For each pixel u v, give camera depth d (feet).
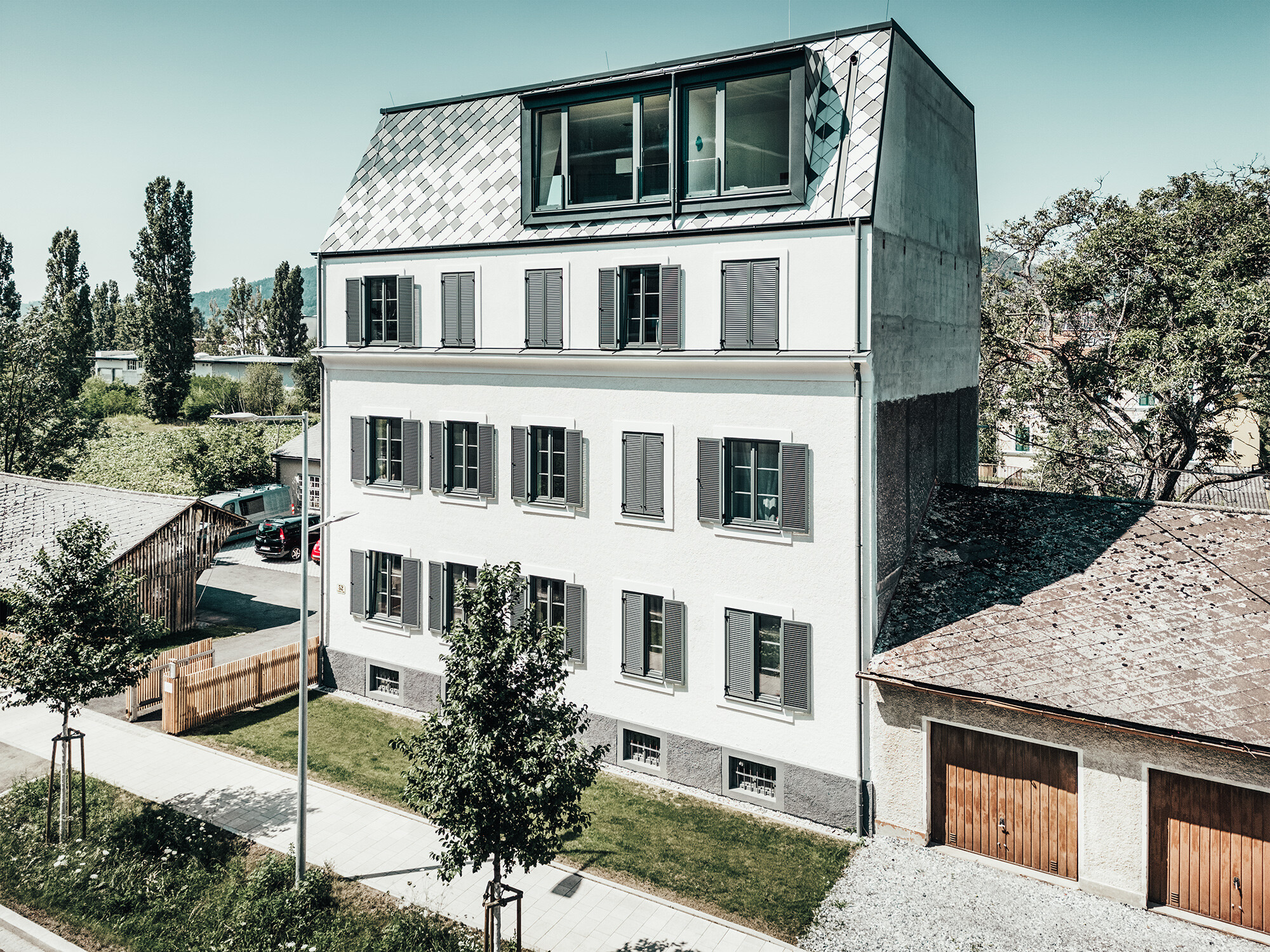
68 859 53.42
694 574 61.93
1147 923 47.52
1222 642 50.34
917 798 55.31
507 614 43.34
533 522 68.69
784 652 58.65
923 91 65.31
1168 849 48.47
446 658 42.60
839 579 56.80
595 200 65.26
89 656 54.95
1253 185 104.58
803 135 56.65
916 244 63.82
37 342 147.84
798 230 56.24
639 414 63.36
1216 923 47.29
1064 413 107.86
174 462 171.73
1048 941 46.24
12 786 63.00
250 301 528.63
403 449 74.79
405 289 73.00
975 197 80.38
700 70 59.06
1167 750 47.26
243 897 49.52
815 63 59.11
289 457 161.17
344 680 80.59
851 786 57.11
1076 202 115.44
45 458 146.92
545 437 68.49
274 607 108.78
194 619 99.40
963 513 67.26
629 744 66.49
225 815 59.36
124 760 67.51
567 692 68.03
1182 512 61.77
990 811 53.67
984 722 52.47
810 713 58.23
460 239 70.23
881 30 59.77
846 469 56.18
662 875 52.60
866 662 56.24
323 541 80.64
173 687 71.72
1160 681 48.91
